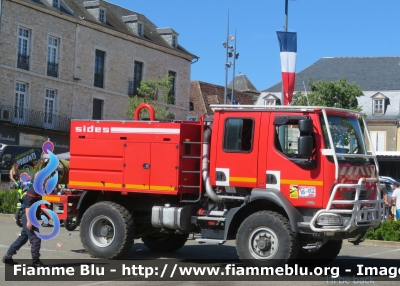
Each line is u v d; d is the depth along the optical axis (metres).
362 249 15.95
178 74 52.84
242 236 11.07
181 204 12.18
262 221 10.93
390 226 17.50
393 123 60.03
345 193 10.75
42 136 42.59
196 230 12.21
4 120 39.66
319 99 43.62
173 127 11.97
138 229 12.75
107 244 12.50
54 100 43.41
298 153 10.64
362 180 10.98
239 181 11.39
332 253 12.64
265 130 11.25
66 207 13.07
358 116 11.77
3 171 34.25
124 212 12.41
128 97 48.28
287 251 10.73
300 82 65.44
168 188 11.94
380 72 63.91
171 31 52.44
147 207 12.61
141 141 12.23
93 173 12.66
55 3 43.25
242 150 11.41
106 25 46.31
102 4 46.34
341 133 11.12
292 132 11.08
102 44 46.31
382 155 35.25
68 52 43.91
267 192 11.01
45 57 42.47
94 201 13.20
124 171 12.35
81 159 12.78
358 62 65.88
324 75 65.50
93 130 12.71
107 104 46.84
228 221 11.39
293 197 10.91
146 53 49.78
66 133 43.72
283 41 19.31
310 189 10.80
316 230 10.54
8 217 22.31
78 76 44.62
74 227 13.75
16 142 41.06
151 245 14.05
